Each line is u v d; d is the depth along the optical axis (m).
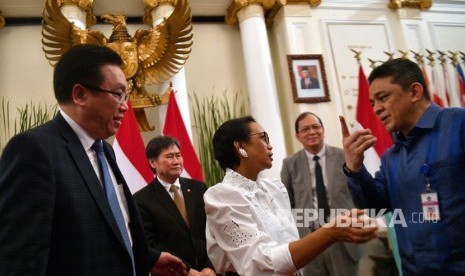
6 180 1.08
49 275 1.10
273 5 5.18
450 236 1.34
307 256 1.22
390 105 1.49
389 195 1.60
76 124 1.33
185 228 2.46
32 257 1.02
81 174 1.23
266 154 1.64
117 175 1.50
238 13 5.21
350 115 4.92
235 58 5.39
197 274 2.14
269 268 1.27
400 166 1.53
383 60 5.22
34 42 4.85
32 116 4.59
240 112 5.17
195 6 5.19
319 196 3.00
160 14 4.72
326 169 3.07
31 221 1.05
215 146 1.71
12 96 4.65
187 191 2.65
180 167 2.64
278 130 4.74
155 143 2.69
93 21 4.84
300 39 5.07
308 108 4.85
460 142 1.38
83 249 1.15
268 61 4.97
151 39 4.40
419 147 1.47
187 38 4.43
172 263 1.72
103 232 1.21
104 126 1.35
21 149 1.12
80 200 1.19
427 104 1.51
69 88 1.31
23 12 4.79
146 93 4.34
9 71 4.71
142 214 2.46
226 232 1.43
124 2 4.87
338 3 5.32
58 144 1.23
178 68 4.46
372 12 5.39
